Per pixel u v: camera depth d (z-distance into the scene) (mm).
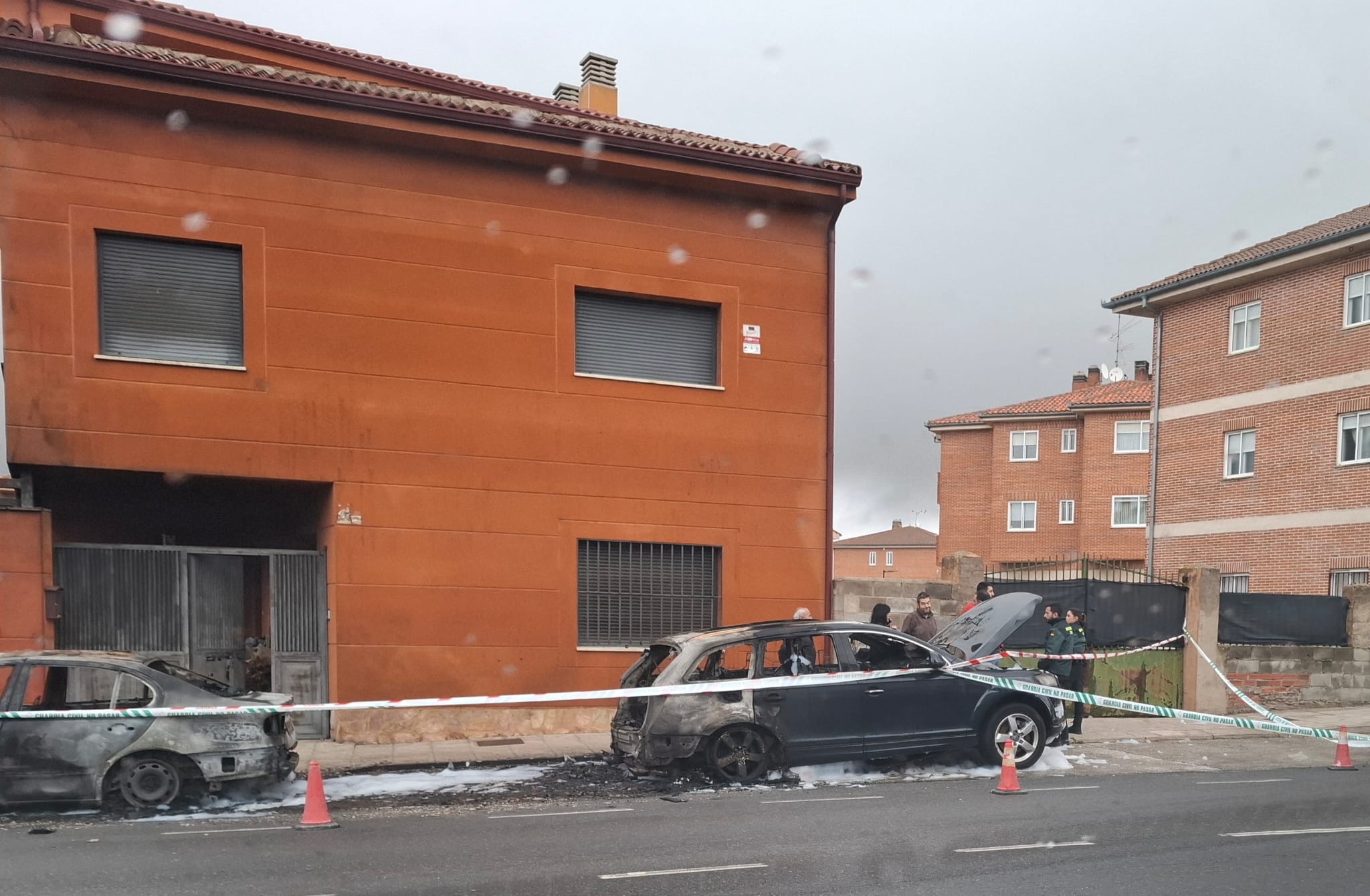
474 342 11648
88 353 10125
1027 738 9430
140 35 13906
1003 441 41469
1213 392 24844
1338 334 21547
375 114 11078
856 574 72750
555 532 11867
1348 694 15711
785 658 8977
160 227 10453
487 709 11430
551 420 11930
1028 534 40625
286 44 14805
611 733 9359
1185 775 9453
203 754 7570
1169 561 25859
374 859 6102
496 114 11461
